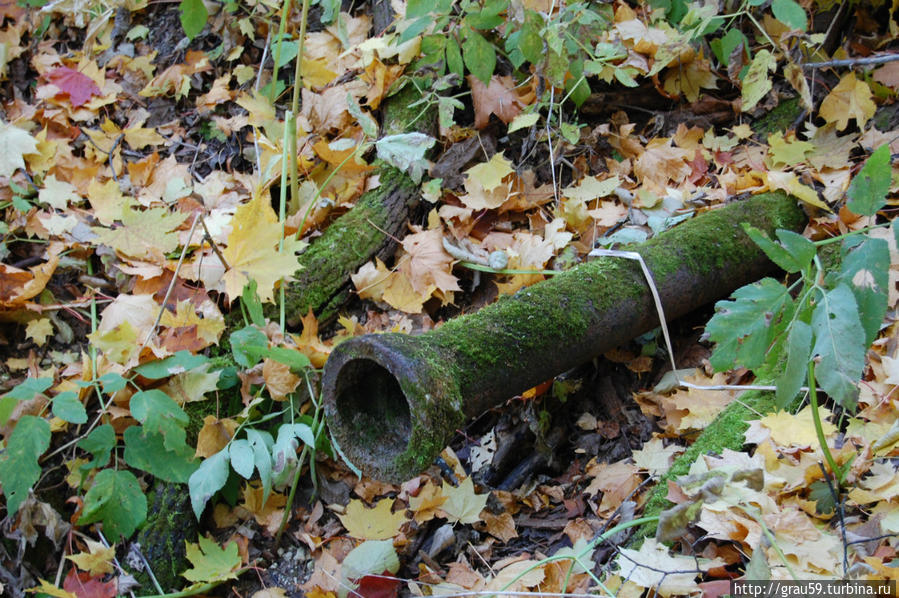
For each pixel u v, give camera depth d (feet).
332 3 9.59
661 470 6.75
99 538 6.51
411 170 8.73
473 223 8.62
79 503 6.50
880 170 5.20
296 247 7.77
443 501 6.86
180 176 9.05
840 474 5.76
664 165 8.93
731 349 5.31
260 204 7.32
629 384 7.75
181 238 8.20
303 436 6.54
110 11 10.30
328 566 6.57
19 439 6.17
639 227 8.27
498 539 6.88
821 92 9.34
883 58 8.44
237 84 9.95
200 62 9.96
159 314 7.20
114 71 10.09
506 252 8.25
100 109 9.80
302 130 9.29
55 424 6.81
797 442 6.09
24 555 6.30
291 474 7.07
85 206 8.77
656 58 9.01
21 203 8.23
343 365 5.90
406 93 9.45
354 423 6.10
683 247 7.20
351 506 6.75
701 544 5.73
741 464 6.00
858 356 4.87
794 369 5.11
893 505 5.54
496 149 9.34
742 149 9.14
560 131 9.22
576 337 6.48
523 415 7.45
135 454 6.59
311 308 7.94
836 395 4.94
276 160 8.22
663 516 5.46
